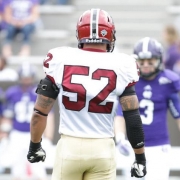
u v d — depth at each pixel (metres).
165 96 20.64
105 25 15.15
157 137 20.36
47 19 44.97
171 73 20.77
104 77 14.84
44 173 28.06
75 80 14.84
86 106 14.82
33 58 41.12
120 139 19.89
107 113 14.92
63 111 15.08
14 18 41.22
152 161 20.17
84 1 46.22
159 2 46.56
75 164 14.84
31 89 28.84
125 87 14.96
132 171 15.48
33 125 15.15
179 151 29.36
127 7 46.28
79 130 14.88
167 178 20.06
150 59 20.36
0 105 29.44
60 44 43.78
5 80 31.83
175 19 45.56
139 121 15.01
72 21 45.12
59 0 45.84
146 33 45.25
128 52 43.69
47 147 27.97
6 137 29.44
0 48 42.56
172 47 36.72
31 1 41.34
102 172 14.92
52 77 14.96
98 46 15.20
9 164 28.84
